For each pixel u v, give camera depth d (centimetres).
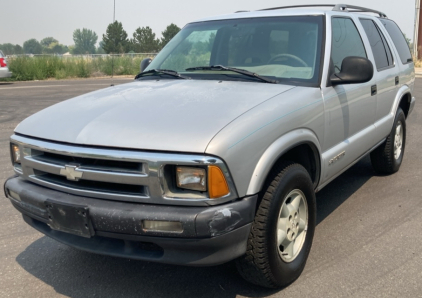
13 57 2278
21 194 312
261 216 287
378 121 495
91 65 2477
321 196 509
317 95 354
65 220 288
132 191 275
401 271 340
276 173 303
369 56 473
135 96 339
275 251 298
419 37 2748
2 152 712
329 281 329
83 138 284
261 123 289
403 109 616
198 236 258
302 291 317
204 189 260
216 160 258
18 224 448
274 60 388
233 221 265
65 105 345
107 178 275
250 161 277
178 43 455
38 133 310
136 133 276
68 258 377
